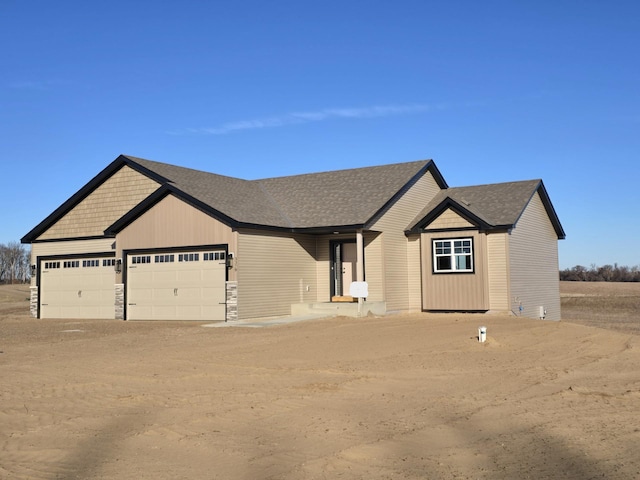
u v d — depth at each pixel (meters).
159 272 24.38
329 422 8.68
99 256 27.34
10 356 14.96
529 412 9.19
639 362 13.70
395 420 8.77
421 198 27.41
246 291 22.56
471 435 8.02
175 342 17.03
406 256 25.94
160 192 24.00
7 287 69.25
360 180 27.53
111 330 21.03
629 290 61.38
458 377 11.89
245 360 13.84
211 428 8.47
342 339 16.69
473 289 24.30
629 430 8.16
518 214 24.64
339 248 25.72
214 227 22.94
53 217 28.31
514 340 16.42
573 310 41.75
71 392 10.86
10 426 8.76
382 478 6.43
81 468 6.94
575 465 6.75
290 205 26.48
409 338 16.69
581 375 12.14
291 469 6.75
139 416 9.16
